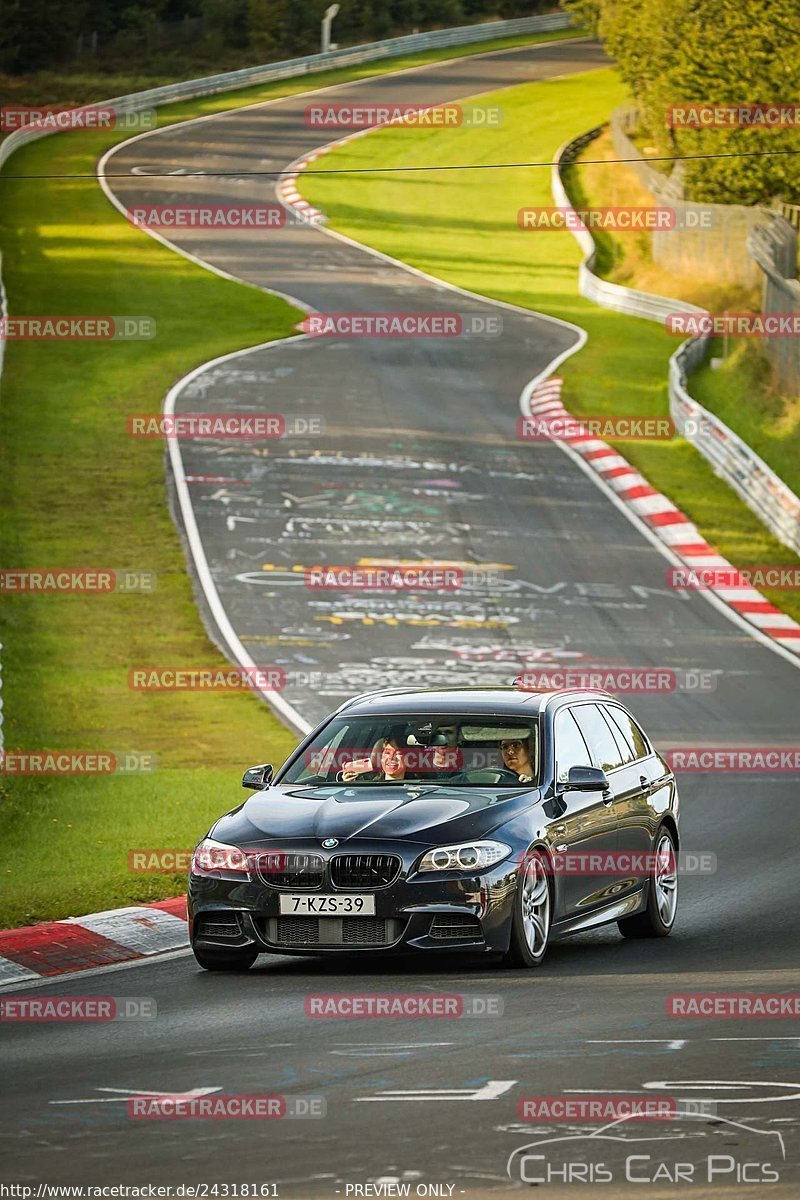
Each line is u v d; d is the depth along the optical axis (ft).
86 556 378.94
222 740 255.91
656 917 144.77
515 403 547.49
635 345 648.79
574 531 418.72
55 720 263.70
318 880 123.34
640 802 145.69
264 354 597.11
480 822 126.11
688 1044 98.84
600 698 150.71
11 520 402.72
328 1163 75.25
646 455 493.36
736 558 404.77
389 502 432.66
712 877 173.17
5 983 123.24
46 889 151.12
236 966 128.77
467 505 434.30
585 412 538.06
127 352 587.27
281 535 401.29
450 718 139.33
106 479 441.27
